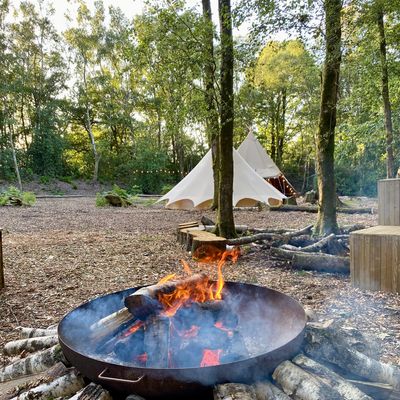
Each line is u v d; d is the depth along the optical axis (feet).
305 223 32.04
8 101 82.84
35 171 91.30
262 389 5.55
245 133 85.05
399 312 10.96
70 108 97.76
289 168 99.91
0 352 8.78
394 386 6.12
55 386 6.16
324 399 5.12
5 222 34.86
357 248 13.48
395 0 16.93
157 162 93.30
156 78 22.72
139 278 15.37
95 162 96.53
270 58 66.18
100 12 93.40
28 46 89.20
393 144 32.22
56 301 12.59
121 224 33.63
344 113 38.65
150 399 5.43
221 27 20.71
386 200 15.71
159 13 20.29
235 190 34.91
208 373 5.26
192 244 19.27
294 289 13.44
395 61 28.22
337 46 18.17
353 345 7.28
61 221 36.01
